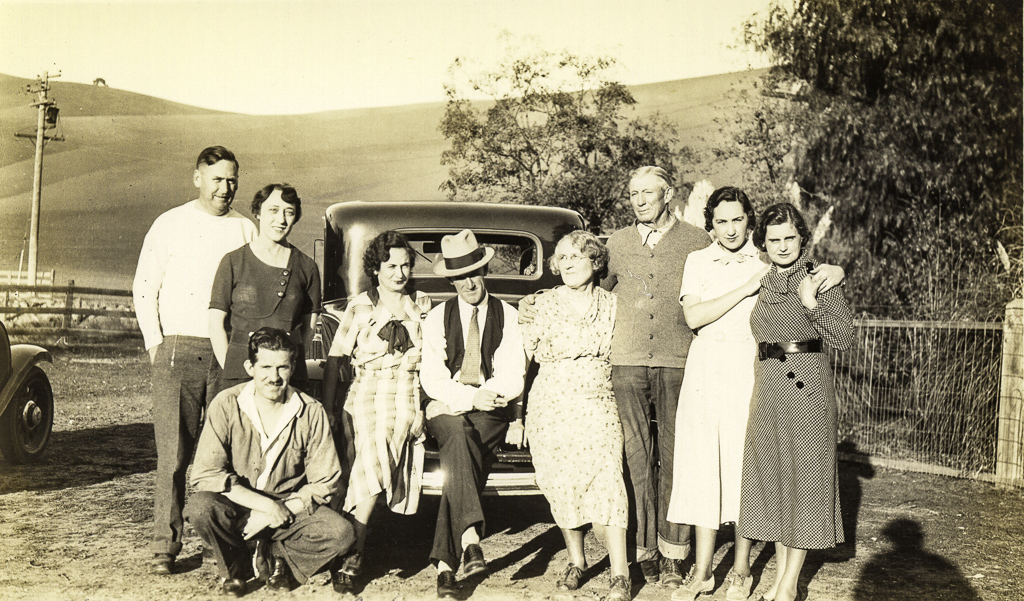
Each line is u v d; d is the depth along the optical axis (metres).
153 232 3.82
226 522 3.32
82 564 3.80
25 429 6.26
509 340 3.82
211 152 3.86
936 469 6.45
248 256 3.76
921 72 8.76
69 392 10.09
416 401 3.73
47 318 12.84
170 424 3.74
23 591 3.39
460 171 12.58
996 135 8.34
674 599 3.46
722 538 4.70
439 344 3.78
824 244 9.25
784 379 3.32
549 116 12.14
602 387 3.60
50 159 12.63
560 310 3.61
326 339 4.12
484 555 4.16
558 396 3.57
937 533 4.69
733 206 3.56
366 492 3.53
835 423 3.32
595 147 12.07
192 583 3.55
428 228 4.87
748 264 3.61
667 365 3.72
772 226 3.35
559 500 3.48
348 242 4.82
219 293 3.71
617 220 12.63
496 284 4.80
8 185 12.73
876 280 8.84
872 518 5.03
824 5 9.54
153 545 3.68
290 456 3.50
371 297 3.77
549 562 4.05
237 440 3.45
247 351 3.70
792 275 3.36
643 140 11.58
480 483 3.64
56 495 5.27
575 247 3.57
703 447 3.52
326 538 3.38
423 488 3.80
